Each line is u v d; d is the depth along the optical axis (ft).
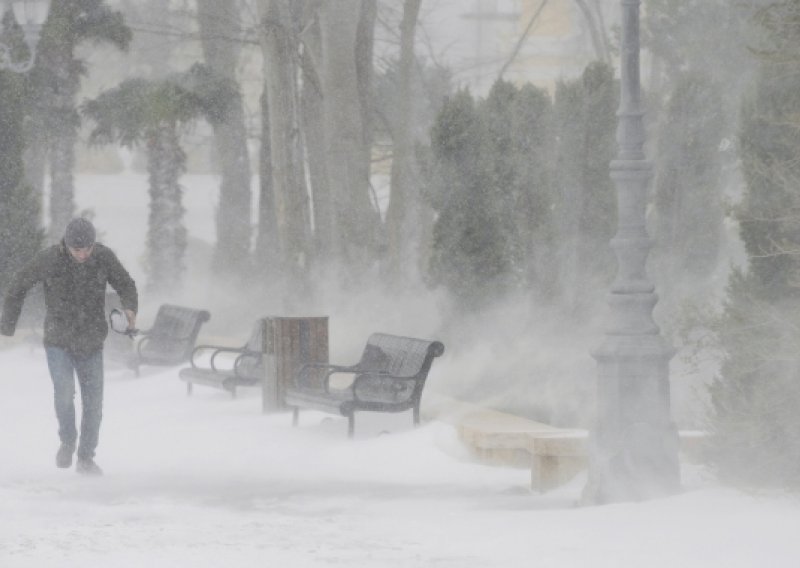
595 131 182.09
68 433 117.80
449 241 182.29
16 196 260.83
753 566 74.59
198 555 80.69
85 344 117.39
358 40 321.52
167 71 438.40
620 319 101.14
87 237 115.96
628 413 99.91
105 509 99.91
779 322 98.63
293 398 148.97
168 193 339.36
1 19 288.92
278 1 269.85
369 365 149.69
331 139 293.84
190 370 177.37
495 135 183.52
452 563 77.66
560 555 79.05
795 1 100.01
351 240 291.99
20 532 89.35
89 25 335.67
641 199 102.73
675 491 100.01
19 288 117.08
